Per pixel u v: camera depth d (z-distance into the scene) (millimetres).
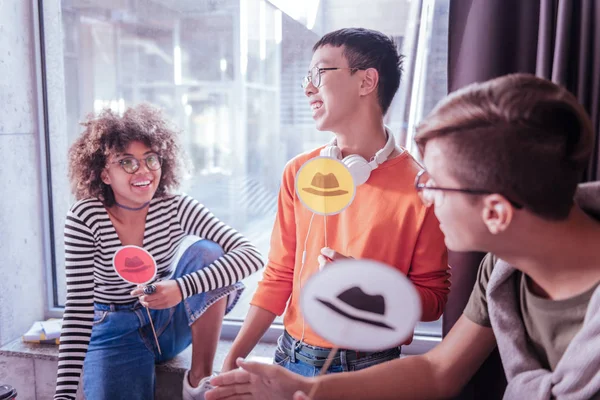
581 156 657
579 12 1210
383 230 1141
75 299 1313
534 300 756
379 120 1200
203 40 1812
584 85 1212
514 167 648
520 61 1281
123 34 1846
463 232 724
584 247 702
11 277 1714
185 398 1382
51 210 1884
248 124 1853
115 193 1376
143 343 1438
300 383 864
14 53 1701
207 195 1931
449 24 1294
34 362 1621
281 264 1286
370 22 1650
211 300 1376
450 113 695
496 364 1378
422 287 1147
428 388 889
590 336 667
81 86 1884
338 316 788
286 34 1748
